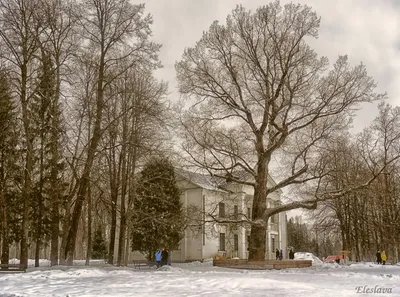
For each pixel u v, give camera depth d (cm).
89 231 3828
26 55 3155
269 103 3534
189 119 3594
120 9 3416
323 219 5794
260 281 1941
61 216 3916
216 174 3734
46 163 4128
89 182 3531
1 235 3869
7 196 3931
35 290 1688
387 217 5344
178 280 2077
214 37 3641
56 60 3306
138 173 4097
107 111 3550
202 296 1491
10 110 3822
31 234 4062
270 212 3625
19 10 3142
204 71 3625
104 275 2452
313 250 10212
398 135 4150
